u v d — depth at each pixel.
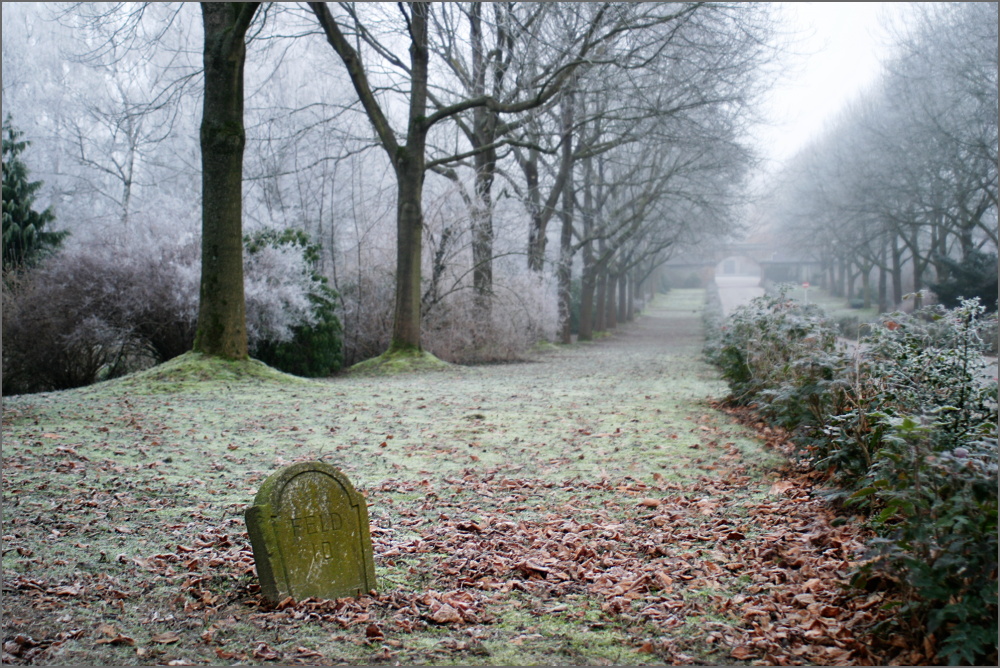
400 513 6.71
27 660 3.83
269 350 18.91
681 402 13.61
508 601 4.76
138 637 4.14
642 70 25.55
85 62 17.45
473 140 26.00
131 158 31.39
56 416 10.82
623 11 19.70
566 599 4.80
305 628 4.28
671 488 7.50
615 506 6.94
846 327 30.47
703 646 4.10
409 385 16.64
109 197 32.81
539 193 33.56
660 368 21.70
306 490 4.68
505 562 5.39
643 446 9.54
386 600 4.71
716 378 18.14
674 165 34.16
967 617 3.60
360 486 7.64
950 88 27.58
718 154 31.58
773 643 4.06
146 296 17.78
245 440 9.84
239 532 5.98
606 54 22.20
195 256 18.61
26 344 17.06
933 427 3.86
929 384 6.21
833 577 4.87
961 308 6.41
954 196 29.33
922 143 29.31
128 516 6.32
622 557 5.54
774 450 9.08
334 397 14.02
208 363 15.09
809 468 7.94
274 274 18.70
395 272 23.23
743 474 7.99
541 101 19.14
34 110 32.25
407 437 10.28
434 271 24.05
